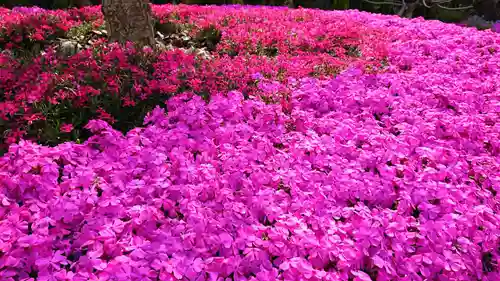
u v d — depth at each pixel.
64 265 2.91
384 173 3.95
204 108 4.61
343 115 4.93
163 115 4.50
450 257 3.17
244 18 9.29
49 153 3.67
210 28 7.56
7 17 7.77
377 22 9.95
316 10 12.16
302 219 3.33
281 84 5.51
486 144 4.73
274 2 17.33
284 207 3.47
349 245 3.11
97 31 7.68
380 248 3.16
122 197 3.38
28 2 13.96
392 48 7.27
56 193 3.39
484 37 8.19
